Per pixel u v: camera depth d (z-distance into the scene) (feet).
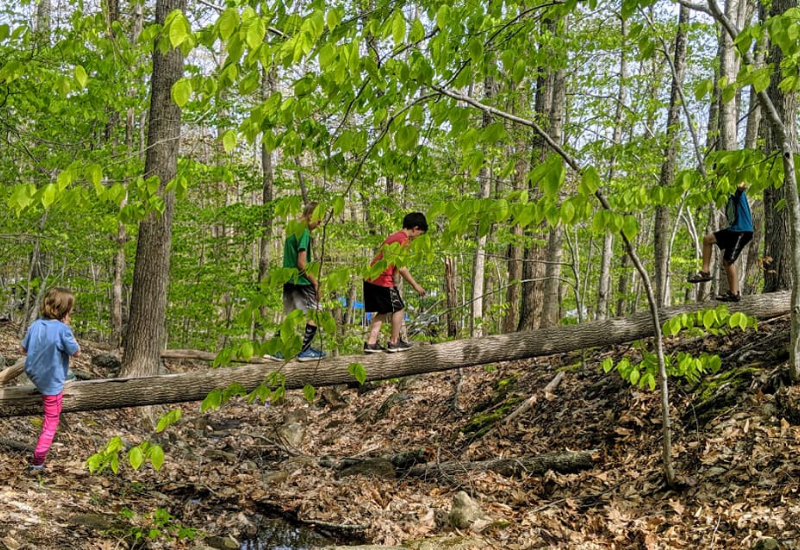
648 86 40.34
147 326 27.99
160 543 15.80
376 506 21.18
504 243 39.34
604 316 42.63
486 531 17.56
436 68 12.07
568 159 13.37
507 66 13.97
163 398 19.72
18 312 51.67
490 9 14.12
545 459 22.30
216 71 12.48
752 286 38.75
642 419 22.47
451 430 31.27
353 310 64.44
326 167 13.61
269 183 55.01
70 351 17.65
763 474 15.84
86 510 16.12
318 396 45.73
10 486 16.07
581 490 19.67
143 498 19.19
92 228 41.63
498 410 30.60
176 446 27.71
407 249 12.21
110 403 19.43
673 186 14.14
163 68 27.27
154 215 28.07
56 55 21.34
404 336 29.35
